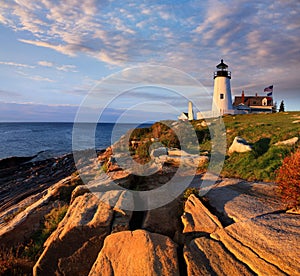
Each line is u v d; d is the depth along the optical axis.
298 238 5.27
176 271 5.00
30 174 29.95
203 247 5.68
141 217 8.10
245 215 6.84
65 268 6.85
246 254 5.17
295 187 6.87
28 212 9.93
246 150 13.70
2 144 61.59
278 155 12.09
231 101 45.16
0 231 8.72
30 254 7.86
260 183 9.81
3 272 6.79
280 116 26.98
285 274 4.42
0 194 22.39
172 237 6.94
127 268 5.36
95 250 6.99
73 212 8.27
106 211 7.76
